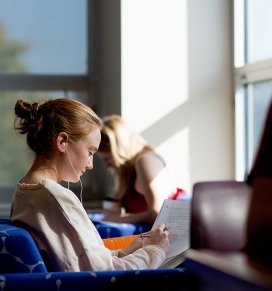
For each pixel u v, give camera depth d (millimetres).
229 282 1314
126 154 3584
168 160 4270
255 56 4223
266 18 4043
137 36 4223
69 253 1898
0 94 4602
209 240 1617
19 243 1828
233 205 1660
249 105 4289
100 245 1982
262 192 1431
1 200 4547
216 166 4348
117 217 3498
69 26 4664
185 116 4297
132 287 1844
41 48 4641
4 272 1825
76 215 1950
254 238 1448
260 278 1214
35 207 1931
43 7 4629
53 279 1787
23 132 2082
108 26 4500
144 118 4234
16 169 4582
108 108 4516
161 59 4262
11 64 4621
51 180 1981
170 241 2330
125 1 4203
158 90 4254
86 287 1808
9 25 4602
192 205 1638
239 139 4328
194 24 4316
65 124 2041
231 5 4352
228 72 4367
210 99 4340
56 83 4664
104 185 4648
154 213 3418
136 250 2188
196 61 4320
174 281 1866
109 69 4492
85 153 2078
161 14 4258
